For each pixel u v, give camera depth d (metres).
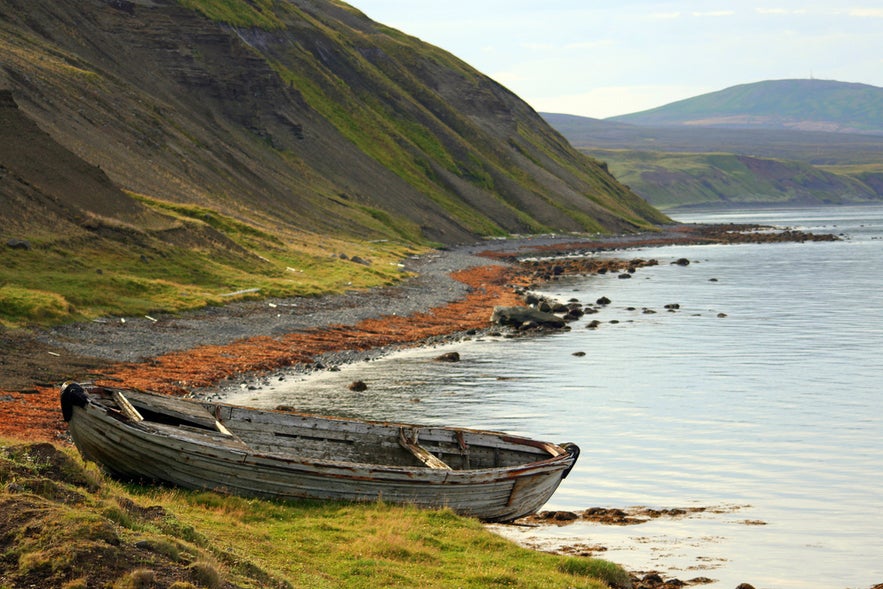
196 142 120.50
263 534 17.42
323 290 74.56
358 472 20.78
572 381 45.88
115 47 137.38
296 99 177.88
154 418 22.73
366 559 16.84
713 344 58.72
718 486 28.61
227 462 19.89
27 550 12.23
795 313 74.50
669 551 22.91
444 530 19.73
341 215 137.25
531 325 65.62
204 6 182.12
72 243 63.97
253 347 51.28
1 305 46.53
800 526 24.94
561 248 167.00
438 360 52.12
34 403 31.77
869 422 37.19
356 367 49.28
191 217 87.50
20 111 76.44
